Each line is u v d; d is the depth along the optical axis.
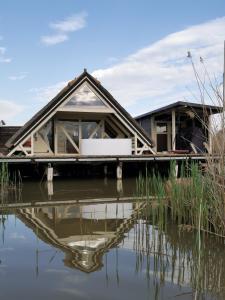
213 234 5.01
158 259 3.97
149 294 3.08
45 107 13.92
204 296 3.05
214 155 4.91
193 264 3.82
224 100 4.55
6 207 7.64
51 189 10.59
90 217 6.46
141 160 13.26
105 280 3.36
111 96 14.70
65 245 4.53
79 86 14.40
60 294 3.05
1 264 3.79
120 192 9.90
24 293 3.07
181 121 19.05
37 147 15.38
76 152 16.25
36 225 5.80
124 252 4.21
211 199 5.05
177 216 5.96
